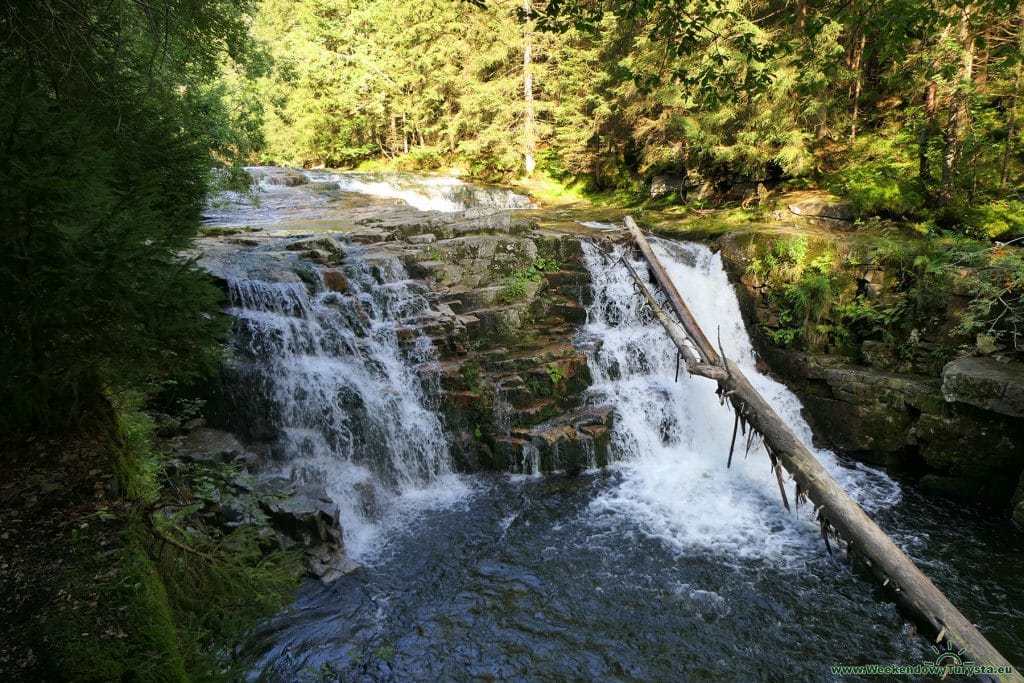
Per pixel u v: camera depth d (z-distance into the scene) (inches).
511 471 414.9
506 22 1018.1
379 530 348.2
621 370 486.6
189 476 289.1
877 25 296.4
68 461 171.9
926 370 448.8
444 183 997.8
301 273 430.9
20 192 121.7
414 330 433.7
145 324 142.4
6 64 188.4
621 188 949.8
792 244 522.6
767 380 508.1
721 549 339.6
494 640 269.9
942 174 556.4
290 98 1290.6
